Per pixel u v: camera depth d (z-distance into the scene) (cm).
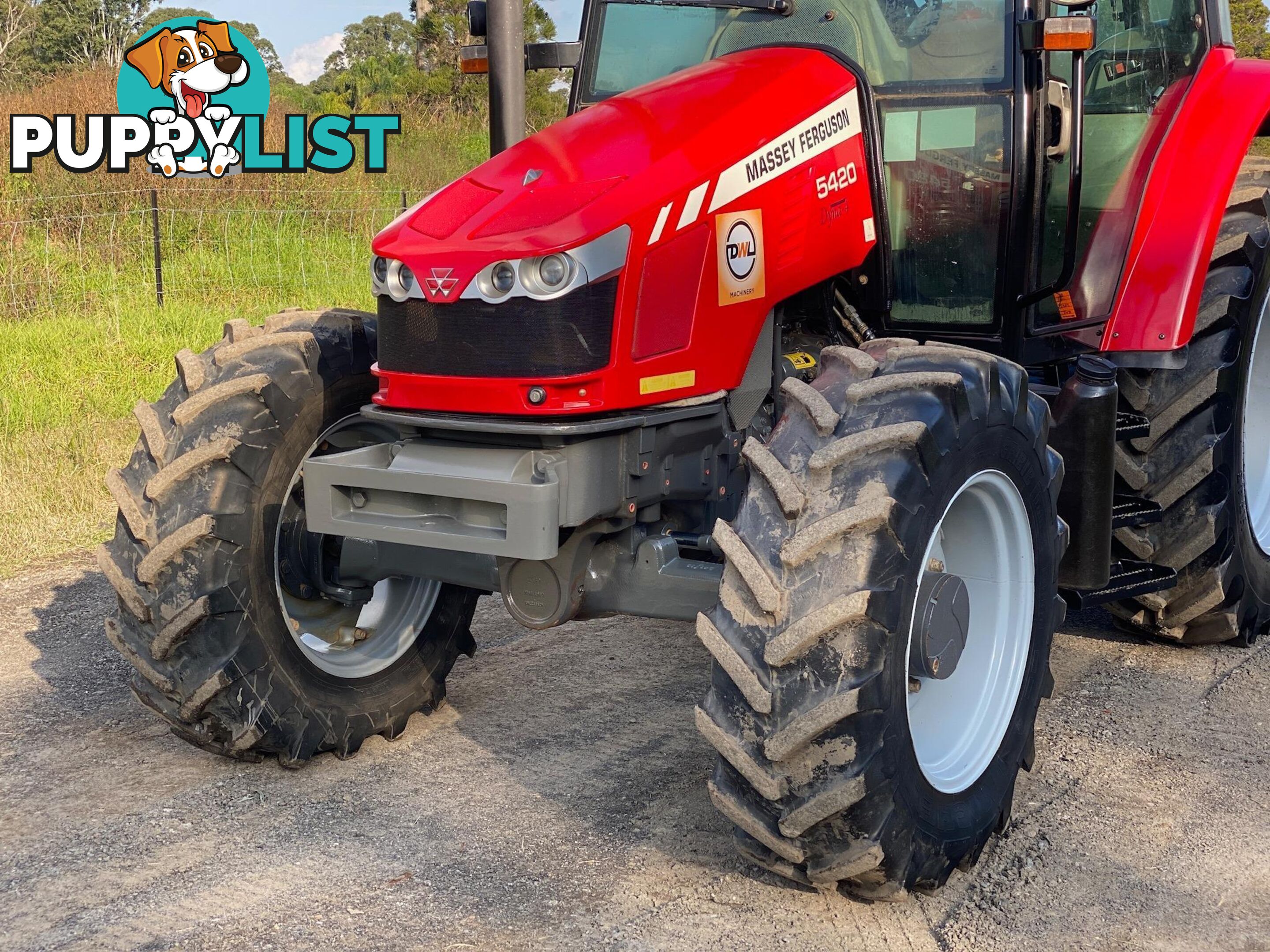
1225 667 384
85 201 1099
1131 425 373
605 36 360
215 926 243
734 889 258
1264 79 392
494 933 240
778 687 229
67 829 284
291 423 306
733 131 280
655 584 280
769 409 311
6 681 375
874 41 322
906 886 243
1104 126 353
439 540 263
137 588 293
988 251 321
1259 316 392
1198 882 260
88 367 756
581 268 251
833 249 304
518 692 369
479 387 259
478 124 1759
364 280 1111
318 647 329
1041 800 296
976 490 265
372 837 280
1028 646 283
